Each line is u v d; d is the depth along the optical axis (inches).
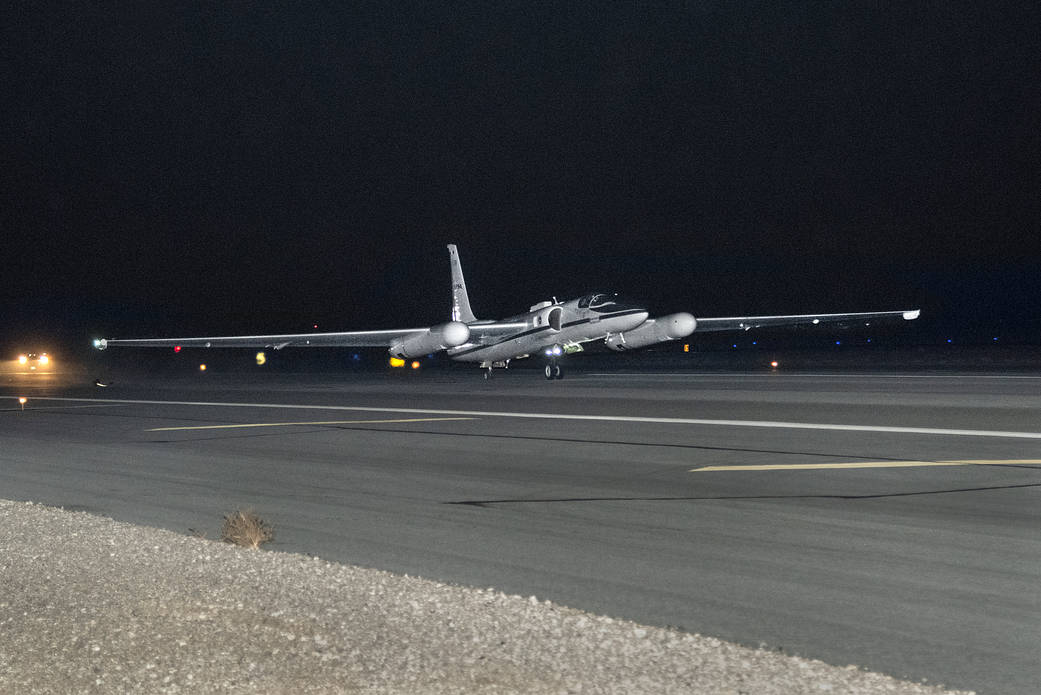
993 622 261.9
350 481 568.4
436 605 268.1
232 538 384.2
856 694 191.9
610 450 691.4
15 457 738.2
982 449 655.8
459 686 197.5
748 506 453.1
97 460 702.5
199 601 269.7
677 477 554.3
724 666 210.8
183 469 639.8
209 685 199.2
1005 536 375.6
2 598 275.3
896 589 298.8
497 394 1385.3
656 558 349.4
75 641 230.1
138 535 382.6
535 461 639.1
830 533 386.6
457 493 513.0
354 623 247.0
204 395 1561.3
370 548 379.9
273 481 575.5
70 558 333.7
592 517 434.0
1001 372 1852.9
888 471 559.8
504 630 240.7
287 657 217.5
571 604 290.7
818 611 276.8
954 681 217.0
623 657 217.8
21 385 2149.4
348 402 1296.8
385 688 196.9
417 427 903.1
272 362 3909.9
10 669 210.2
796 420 885.8
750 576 319.6
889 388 1332.4
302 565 325.4
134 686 198.8
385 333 1797.5
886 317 1834.4
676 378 1790.1
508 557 357.1
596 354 3526.1
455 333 1669.5
